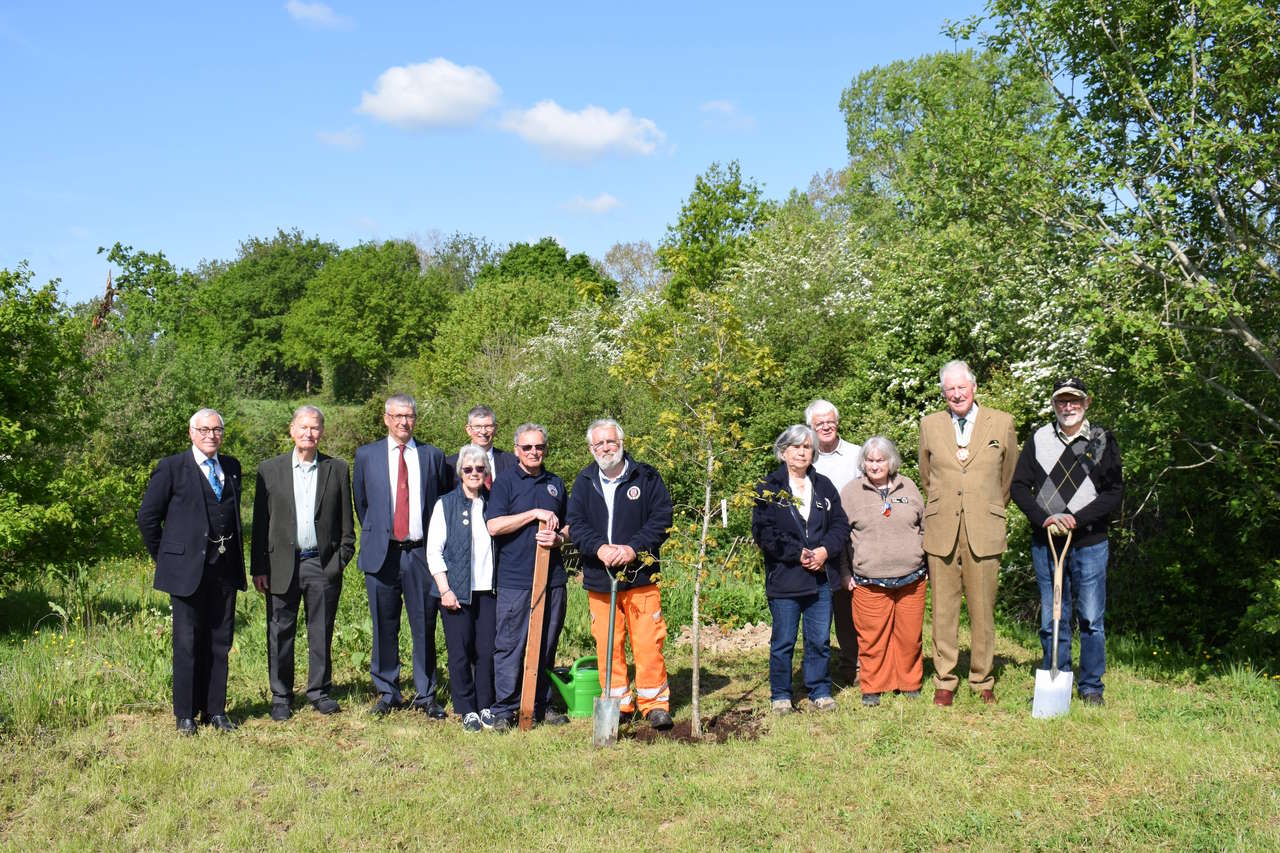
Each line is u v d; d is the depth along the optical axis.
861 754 5.33
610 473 5.95
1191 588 7.56
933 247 10.41
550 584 6.20
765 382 14.77
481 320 38.38
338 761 5.42
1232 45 6.42
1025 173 7.42
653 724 5.93
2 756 5.37
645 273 46.03
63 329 9.98
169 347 20.19
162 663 7.22
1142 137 6.94
